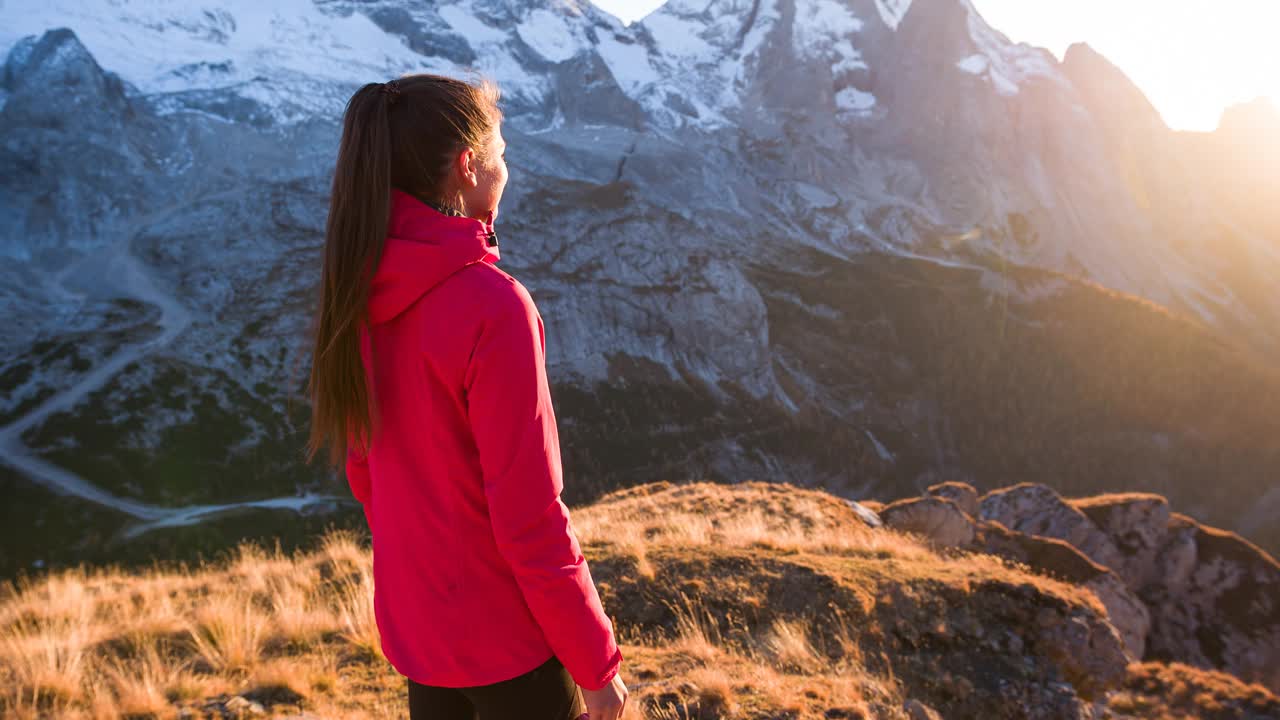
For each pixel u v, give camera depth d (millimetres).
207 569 8094
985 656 6242
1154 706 6695
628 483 125125
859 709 4195
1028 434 159625
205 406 110375
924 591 6695
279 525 92062
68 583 7023
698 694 4156
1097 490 151875
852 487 140625
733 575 6898
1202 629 17750
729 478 130625
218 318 130500
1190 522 18906
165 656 5000
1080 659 6391
